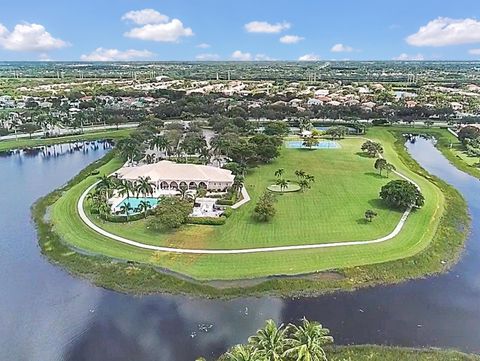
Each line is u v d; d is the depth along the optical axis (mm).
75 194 142000
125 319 78375
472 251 105062
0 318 78750
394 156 195875
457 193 145500
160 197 130750
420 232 110812
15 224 121750
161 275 91125
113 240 107062
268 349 55438
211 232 110938
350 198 136375
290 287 87125
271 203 121875
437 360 67250
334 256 98312
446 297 85375
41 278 92250
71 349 70875
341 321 77562
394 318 78562
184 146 184500
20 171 181125
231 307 81625
